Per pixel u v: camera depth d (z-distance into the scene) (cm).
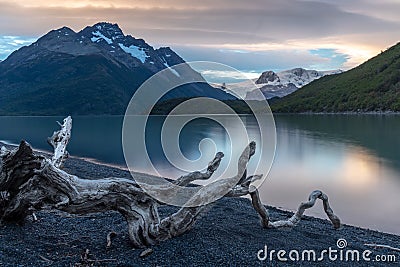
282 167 2481
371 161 2761
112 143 4019
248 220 954
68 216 876
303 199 1572
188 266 614
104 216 893
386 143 3900
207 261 637
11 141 4275
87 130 6150
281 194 1669
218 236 767
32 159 648
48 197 673
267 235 823
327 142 4066
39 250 643
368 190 1803
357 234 982
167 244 695
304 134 5041
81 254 638
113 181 679
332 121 7944
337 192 1747
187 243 706
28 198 674
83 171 1945
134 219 684
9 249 625
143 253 644
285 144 3912
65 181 656
